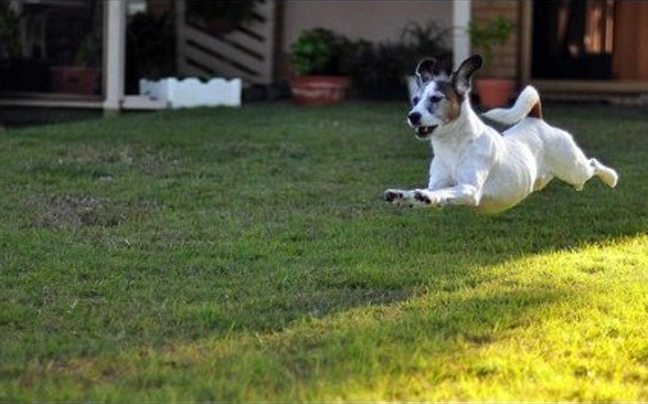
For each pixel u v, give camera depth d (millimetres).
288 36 26062
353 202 13719
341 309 9391
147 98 22234
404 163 15969
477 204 9523
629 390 7520
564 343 8406
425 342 8344
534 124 10234
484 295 9758
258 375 7641
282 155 16594
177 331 8742
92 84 22594
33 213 13016
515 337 8570
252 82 25438
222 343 8414
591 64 24719
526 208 13461
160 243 11734
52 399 7242
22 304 9484
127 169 15633
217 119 20031
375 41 25750
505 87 22047
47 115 22281
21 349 8258
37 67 22641
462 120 9414
